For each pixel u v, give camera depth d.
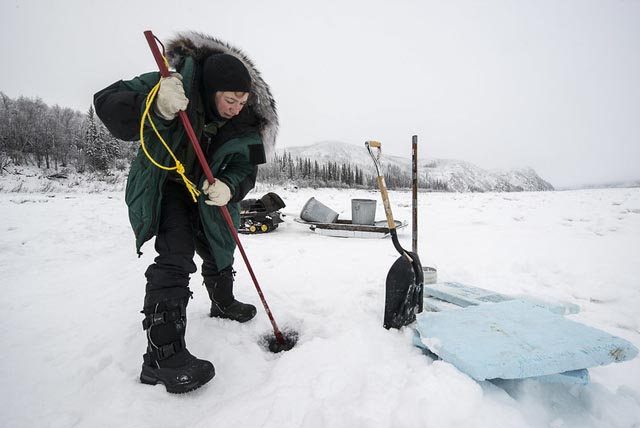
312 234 6.02
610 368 1.75
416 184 2.58
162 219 1.81
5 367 1.83
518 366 1.41
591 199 12.48
